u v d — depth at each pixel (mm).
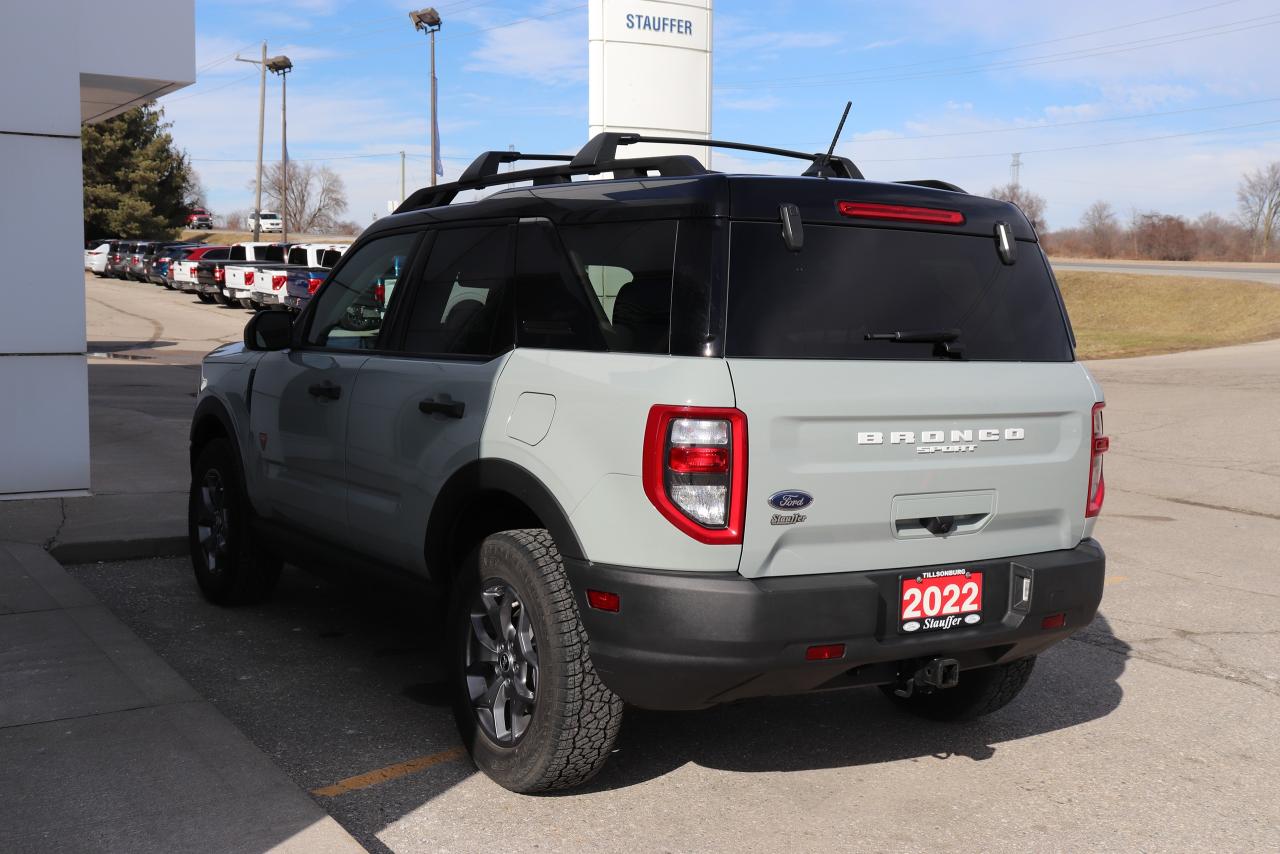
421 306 4363
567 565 3436
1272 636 5906
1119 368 23422
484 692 3832
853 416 3361
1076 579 3744
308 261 34469
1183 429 14195
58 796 3424
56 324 7969
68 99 7871
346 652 5188
